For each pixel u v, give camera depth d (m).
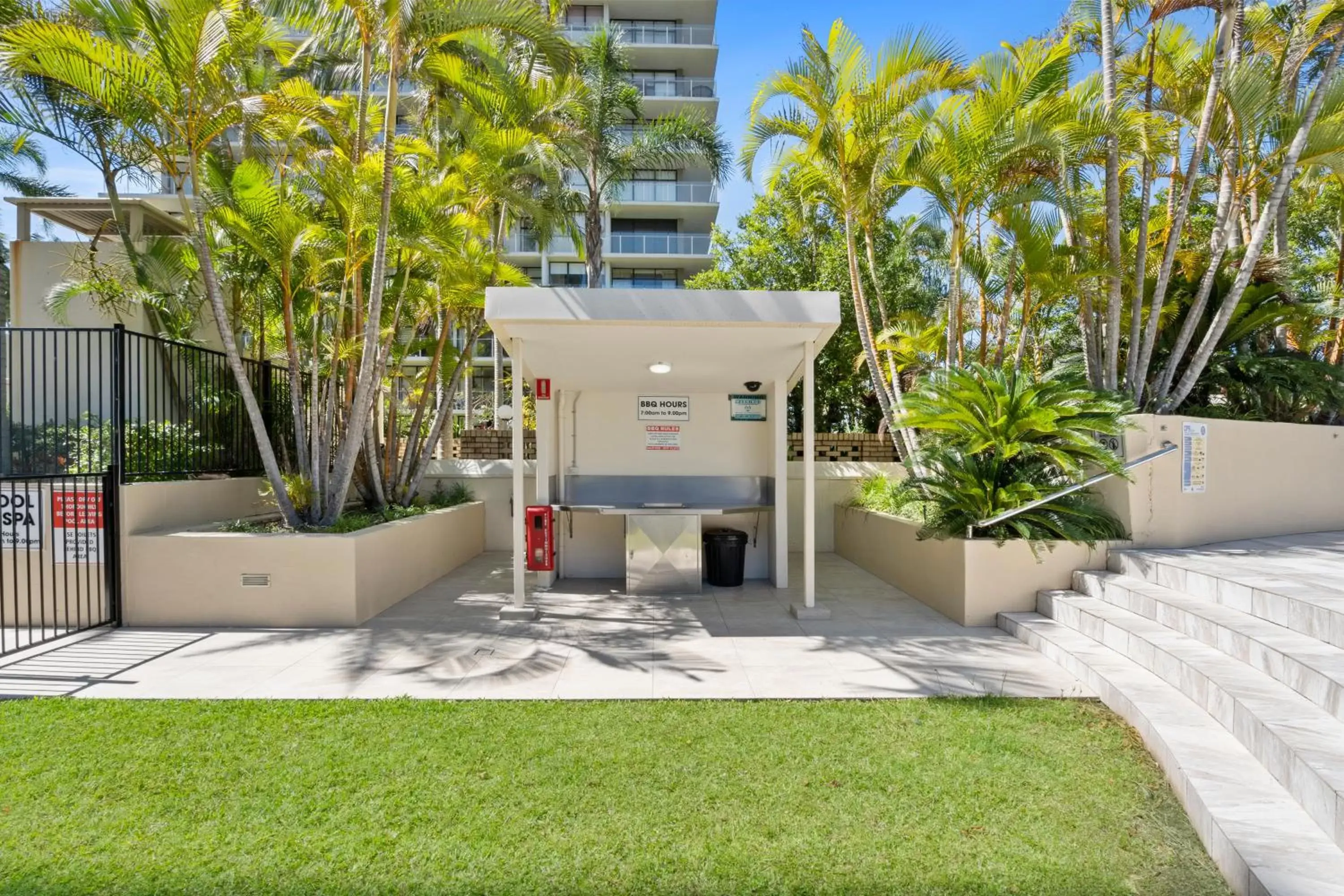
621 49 15.61
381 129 9.70
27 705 4.82
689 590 8.93
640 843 3.15
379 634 6.89
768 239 16.91
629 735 4.36
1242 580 5.46
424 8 7.55
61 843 3.12
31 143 14.21
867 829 3.28
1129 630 5.52
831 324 6.81
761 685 5.35
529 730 4.43
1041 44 10.03
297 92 9.09
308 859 3.01
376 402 10.35
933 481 8.02
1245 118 8.59
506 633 6.92
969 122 9.09
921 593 8.48
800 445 13.48
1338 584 5.30
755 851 3.10
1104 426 7.15
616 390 10.06
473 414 26.91
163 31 6.85
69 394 10.20
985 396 7.71
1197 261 10.62
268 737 4.29
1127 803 3.54
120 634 6.90
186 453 8.59
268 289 9.94
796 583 9.80
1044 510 7.61
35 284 10.60
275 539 7.21
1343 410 10.35
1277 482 8.75
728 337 7.34
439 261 9.02
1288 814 3.08
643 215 31.30
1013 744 4.23
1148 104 9.64
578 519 10.16
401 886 2.83
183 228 11.63
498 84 10.65
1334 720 3.60
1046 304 10.03
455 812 3.40
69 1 7.08
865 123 8.99
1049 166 9.40
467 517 11.71
